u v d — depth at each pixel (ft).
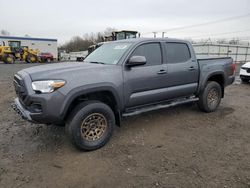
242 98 26.40
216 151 12.82
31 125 16.83
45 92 11.50
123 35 84.43
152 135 14.98
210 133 15.40
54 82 11.59
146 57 15.31
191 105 21.95
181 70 16.93
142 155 12.35
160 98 16.15
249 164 11.45
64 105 11.78
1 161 11.78
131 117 18.37
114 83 13.37
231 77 20.95
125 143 13.80
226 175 10.48
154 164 11.43
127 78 14.07
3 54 98.53
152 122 17.34
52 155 12.42
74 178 10.36
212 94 19.66
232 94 28.86
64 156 12.31
